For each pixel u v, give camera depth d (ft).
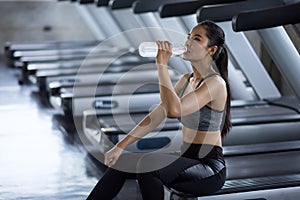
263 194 11.29
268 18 12.61
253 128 15.94
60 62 27.17
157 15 19.63
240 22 12.58
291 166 13.30
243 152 13.67
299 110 17.44
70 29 36.94
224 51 10.48
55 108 21.91
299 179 11.73
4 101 23.80
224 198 11.02
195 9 15.76
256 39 21.68
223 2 15.71
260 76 18.98
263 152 13.67
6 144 17.92
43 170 15.49
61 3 36.52
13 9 36.17
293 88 15.23
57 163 16.06
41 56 28.86
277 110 17.61
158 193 10.14
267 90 19.19
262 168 13.08
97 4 21.65
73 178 14.87
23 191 13.98
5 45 34.12
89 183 14.48
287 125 16.16
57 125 20.01
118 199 13.28
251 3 14.34
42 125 20.06
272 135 15.98
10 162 16.20
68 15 36.73
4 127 19.86
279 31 14.64
